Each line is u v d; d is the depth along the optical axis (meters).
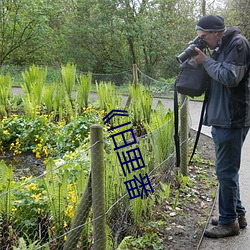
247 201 4.19
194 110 9.91
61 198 2.93
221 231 3.39
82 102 7.48
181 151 4.62
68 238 2.62
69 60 18.06
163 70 18.48
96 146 2.40
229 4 16.00
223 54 2.97
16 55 17.78
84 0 17.30
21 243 2.53
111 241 2.82
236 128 3.04
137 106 6.38
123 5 16.95
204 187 4.54
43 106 7.45
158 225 3.50
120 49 18.31
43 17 16.36
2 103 7.29
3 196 2.91
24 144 5.85
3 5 16.03
